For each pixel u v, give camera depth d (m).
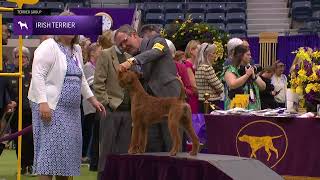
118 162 4.72
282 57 14.14
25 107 8.59
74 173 5.31
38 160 5.22
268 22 20.22
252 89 7.26
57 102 5.23
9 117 8.84
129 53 6.06
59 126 5.22
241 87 7.18
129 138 6.35
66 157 5.24
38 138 5.27
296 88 6.54
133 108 4.61
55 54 5.27
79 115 5.43
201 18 19.77
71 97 5.30
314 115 6.17
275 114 6.27
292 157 6.10
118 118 6.32
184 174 4.37
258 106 7.29
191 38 10.14
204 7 20.34
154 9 20.25
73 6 20.34
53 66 5.26
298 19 19.77
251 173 4.32
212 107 7.90
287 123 6.12
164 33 10.37
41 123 5.23
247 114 6.38
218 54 10.08
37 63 5.22
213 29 10.32
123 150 6.32
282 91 10.71
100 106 5.66
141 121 4.60
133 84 4.61
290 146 6.10
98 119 9.02
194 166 4.33
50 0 20.31
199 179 4.30
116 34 6.03
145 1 20.89
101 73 6.33
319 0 19.77
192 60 8.90
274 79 10.75
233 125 6.38
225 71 7.36
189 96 7.81
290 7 20.25
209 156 4.57
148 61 5.22
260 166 4.49
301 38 14.03
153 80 5.64
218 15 19.92
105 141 6.33
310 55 6.61
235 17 19.83
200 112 8.27
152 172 4.54
